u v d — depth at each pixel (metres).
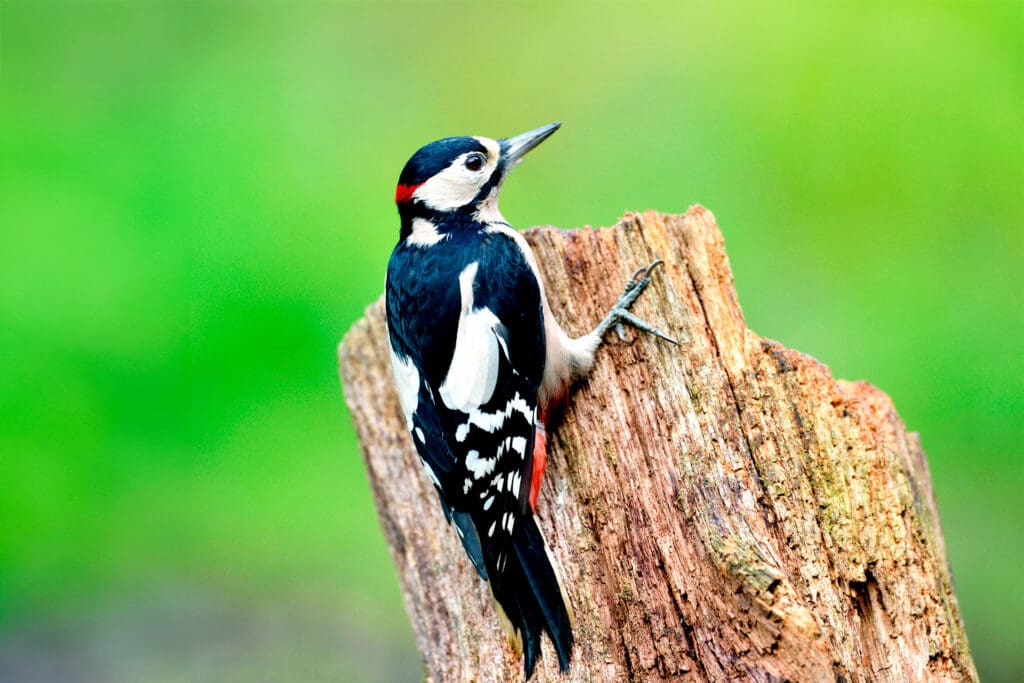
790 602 6.10
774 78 14.00
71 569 11.88
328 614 12.13
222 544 12.20
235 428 11.74
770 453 6.56
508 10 16.19
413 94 15.58
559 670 6.50
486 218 7.44
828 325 12.75
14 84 13.24
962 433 11.73
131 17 14.21
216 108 14.17
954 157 12.96
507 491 6.61
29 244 11.70
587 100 15.50
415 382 6.91
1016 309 12.26
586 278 7.19
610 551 6.62
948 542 11.32
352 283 12.62
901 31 13.54
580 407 6.94
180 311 11.83
